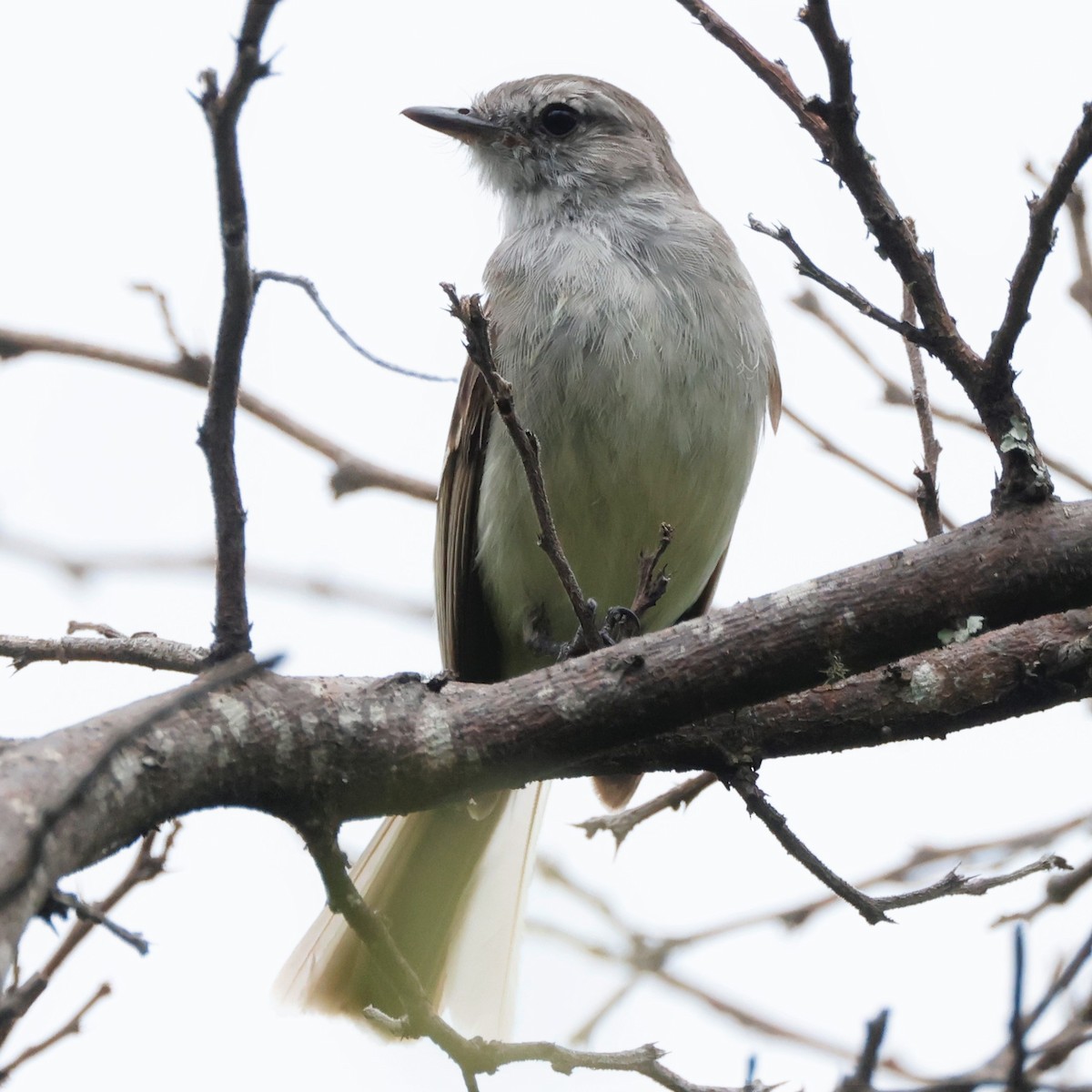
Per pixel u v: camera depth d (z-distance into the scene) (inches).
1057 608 247.6
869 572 249.0
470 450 420.5
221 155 199.5
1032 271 235.6
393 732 234.2
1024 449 247.4
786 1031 406.6
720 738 281.1
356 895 235.1
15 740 205.3
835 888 260.8
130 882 290.4
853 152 242.8
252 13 193.6
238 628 227.0
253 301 209.0
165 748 211.5
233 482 220.2
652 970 419.8
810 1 231.3
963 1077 269.0
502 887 371.2
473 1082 238.2
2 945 167.0
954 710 285.9
